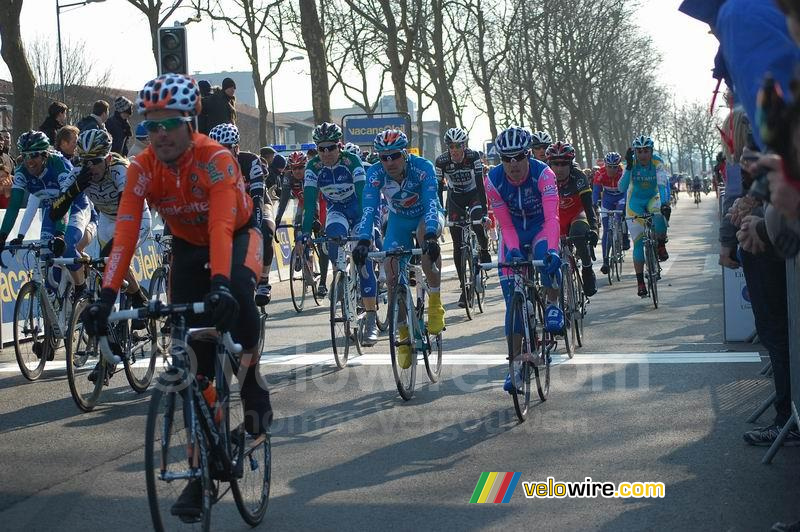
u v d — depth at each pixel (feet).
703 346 33.50
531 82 197.98
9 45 75.31
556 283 27.20
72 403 27.89
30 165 30.35
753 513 16.61
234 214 15.83
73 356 26.50
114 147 55.52
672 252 80.53
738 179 23.73
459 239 44.06
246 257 16.65
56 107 50.26
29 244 30.27
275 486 19.22
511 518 16.83
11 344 40.06
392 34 120.06
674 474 19.01
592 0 204.64
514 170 26.16
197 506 14.71
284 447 22.18
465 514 17.15
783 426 20.72
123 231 15.84
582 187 35.40
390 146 28.04
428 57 160.25
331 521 17.04
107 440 23.43
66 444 23.09
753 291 20.80
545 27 188.24
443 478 19.36
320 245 48.93
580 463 20.04
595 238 34.58
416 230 31.07
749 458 19.90
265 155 64.49
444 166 44.75
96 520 17.47
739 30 12.61
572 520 16.62
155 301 14.76
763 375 28.07
